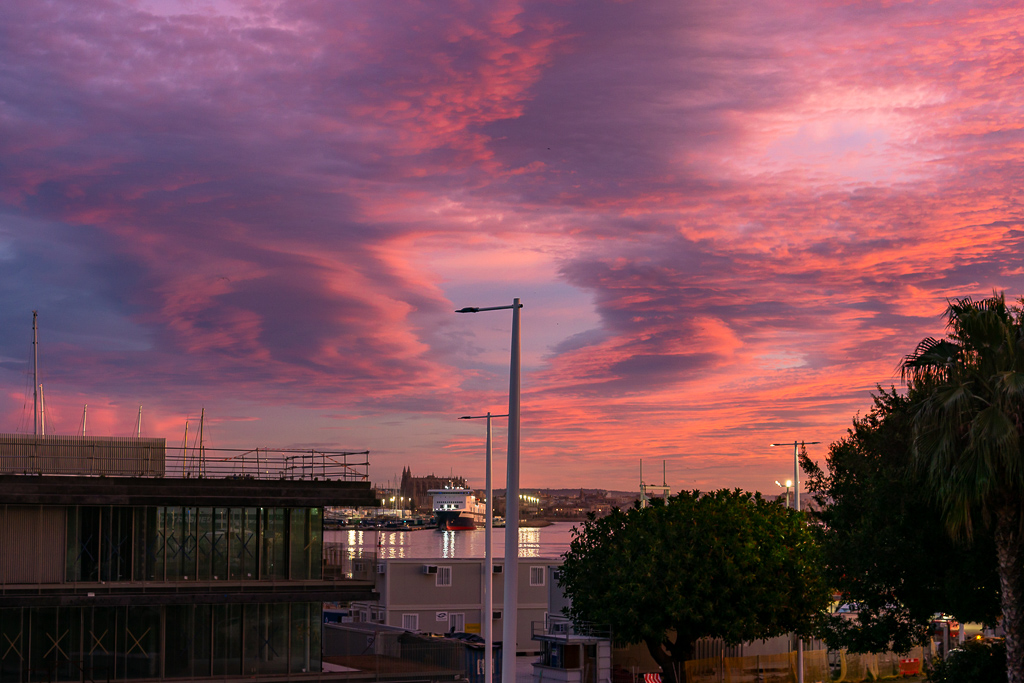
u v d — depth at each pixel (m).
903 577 39.72
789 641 76.69
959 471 33.72
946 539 38.12
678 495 65.00
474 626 86.94
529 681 65.25
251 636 47.44
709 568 60.19
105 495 45.03
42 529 44.72
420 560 86.44
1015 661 34.19
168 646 46.06
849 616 64.81
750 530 61.56
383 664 52.06
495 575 87.94
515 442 25.94
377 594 49.28
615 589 61.38
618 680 64.19
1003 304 36.06
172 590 46.03
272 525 48.44
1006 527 34.22
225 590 46.84
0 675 43.41
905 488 38.88
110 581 45.34
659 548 60.94
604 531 65.31
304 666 48.09
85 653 44.78
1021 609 34.22
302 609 48.38
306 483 48.50
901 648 42.31
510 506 25.59
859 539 39.91
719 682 65.44
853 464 42.59
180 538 46.75
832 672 70.56
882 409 43.56
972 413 33.78
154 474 48.53
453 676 51.72
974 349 35.34
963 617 38.88
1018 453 32.69
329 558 49.22
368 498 49.47
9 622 43.84
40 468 46.97
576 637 62.16
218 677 46.44
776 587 61.03
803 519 64.19
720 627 60.16
